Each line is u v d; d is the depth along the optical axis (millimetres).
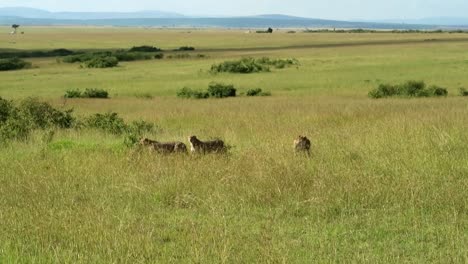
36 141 18250
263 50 118625
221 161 13547
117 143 17391
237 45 144625
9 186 12047
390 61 79688
